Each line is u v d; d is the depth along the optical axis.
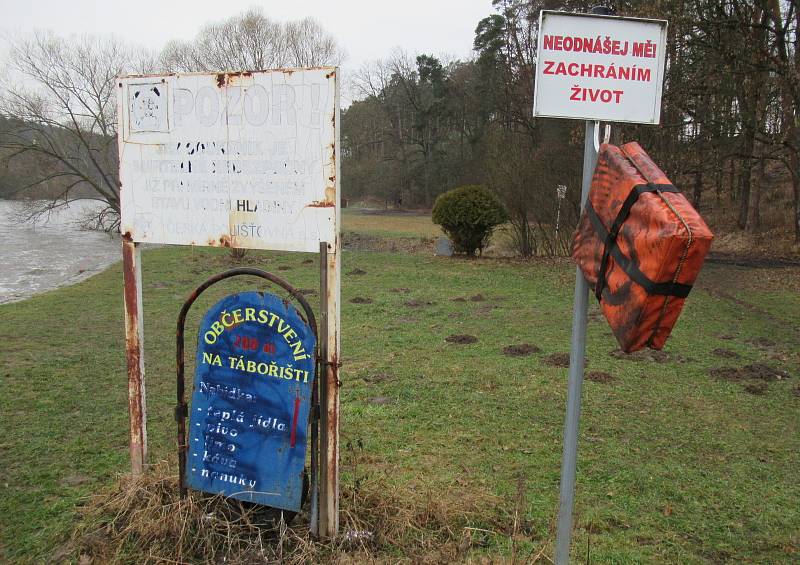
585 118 2.39
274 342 3.20
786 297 13.30
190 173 3.49
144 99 3.53
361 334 9.37
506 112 37.00
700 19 18.16
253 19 32.38
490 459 4.75
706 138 20.56
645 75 2.40
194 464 3.38
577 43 2.37
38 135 21.66
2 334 9.28
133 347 3.71
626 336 2.02
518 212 19.72
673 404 6.25
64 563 3.15
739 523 3.88
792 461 4.88
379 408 5.93
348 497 3.57
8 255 22.94
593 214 2.32
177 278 15.45
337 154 3.17
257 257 20.00
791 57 19.31
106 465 4.53
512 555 3.15
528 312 11.30
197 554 3.13
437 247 20.59
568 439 2.45
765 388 6.82
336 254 3.20
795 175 20.94
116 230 26.22
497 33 43.69
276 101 3.27
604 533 3.69
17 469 4.45
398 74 59.81
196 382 3.36
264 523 3.37
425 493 3.93
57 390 6.50
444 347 8.58
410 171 62.66
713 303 12.48
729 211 30.75
